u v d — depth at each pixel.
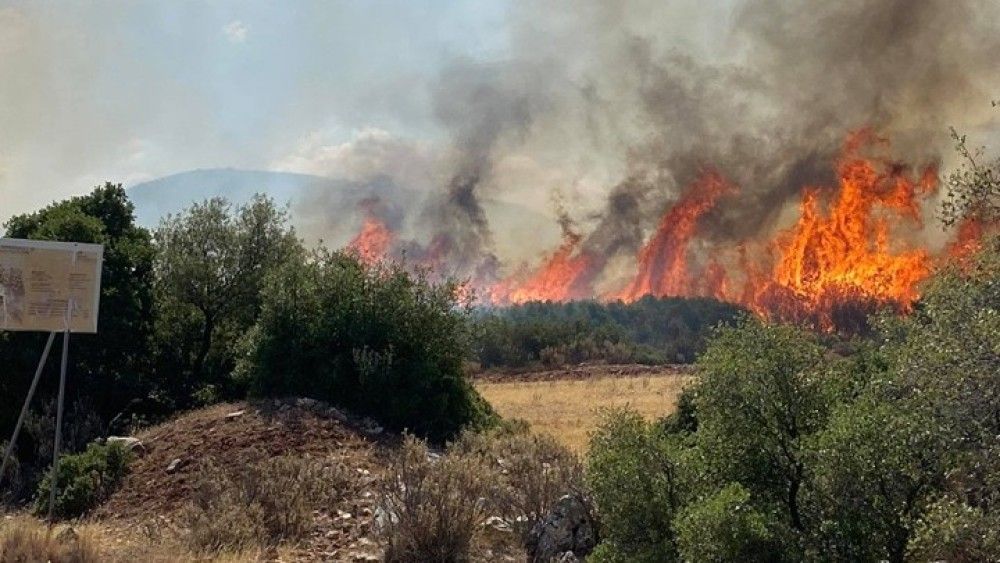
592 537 10.95
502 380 49.06
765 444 8.74
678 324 70.56
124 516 14.38
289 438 16.72
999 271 7.60
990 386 6.89
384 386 19.42
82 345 21.97
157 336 25.22
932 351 7.34
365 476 14.59
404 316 20.61
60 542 10.07
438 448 18.62
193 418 18.66
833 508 8.17
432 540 10.96
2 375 20.97
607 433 10.09
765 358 8.83
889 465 7.80
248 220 26.67
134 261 23.75
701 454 9.30
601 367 52.41
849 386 9.38
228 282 26.09
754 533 8.05
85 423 19.67
